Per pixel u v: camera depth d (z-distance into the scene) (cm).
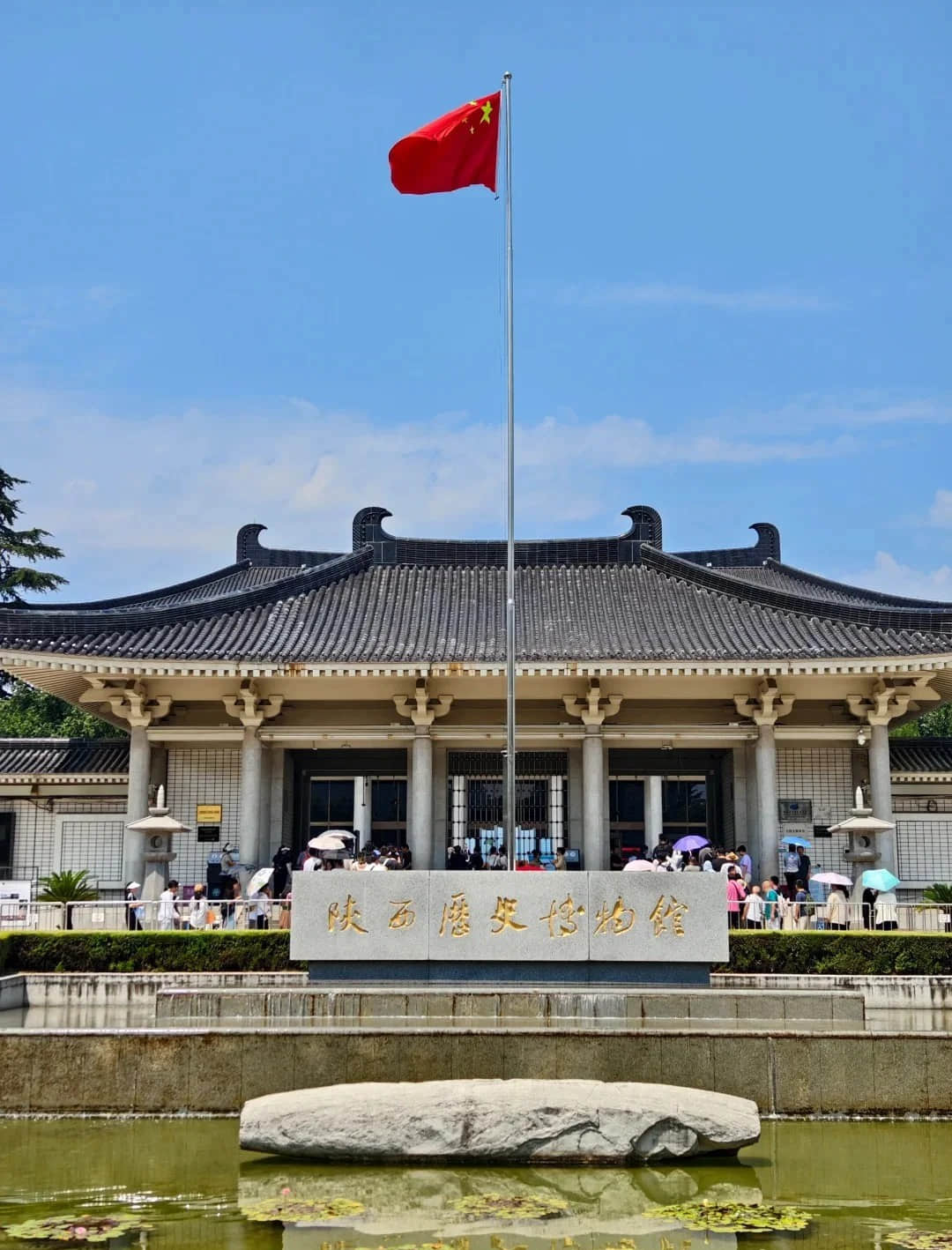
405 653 3394
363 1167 1448
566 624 3669
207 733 3544
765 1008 2098
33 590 5912
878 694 3453
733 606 3756
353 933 2234
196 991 2119
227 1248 1190
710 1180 1416
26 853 3800
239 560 4844
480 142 2825
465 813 3703
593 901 2236
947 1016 2336
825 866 3609
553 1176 1417
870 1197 1359
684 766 3853
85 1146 1555
